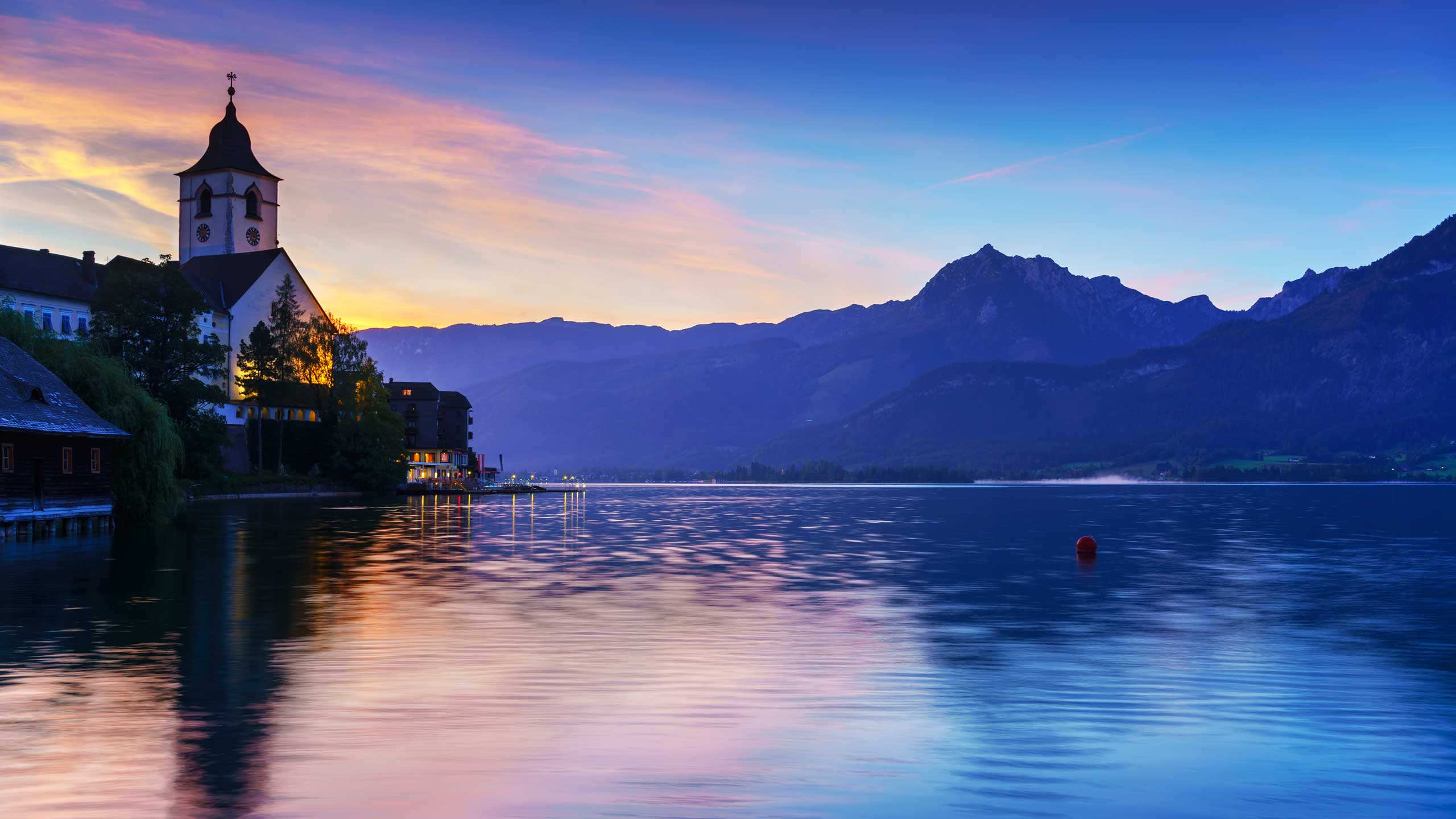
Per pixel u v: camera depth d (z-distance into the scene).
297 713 19.09
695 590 38.75
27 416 60.56
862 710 19.53
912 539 72.62
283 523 81.44
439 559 52.34
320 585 39.47
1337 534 80.94
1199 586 41.28
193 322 115.75
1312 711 19.69
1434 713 19.58
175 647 25.69
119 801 14.30
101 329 110.69
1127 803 14.58
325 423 156.38
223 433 117.81
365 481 157.62
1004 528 90.06
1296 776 15.74
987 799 14.66
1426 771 16.03
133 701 19.98
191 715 18.88
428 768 15.80
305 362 154.75
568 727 18.22
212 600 34.91
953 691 21.19
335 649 25.52
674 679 22.16
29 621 30.03
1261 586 41.62
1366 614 33.06
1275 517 116.44
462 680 21.98
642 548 61.62
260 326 150.12
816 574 45.38
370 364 160.38
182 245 176.75
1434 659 24.95
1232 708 19.91
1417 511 137.88
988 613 32.91
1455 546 66.44
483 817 13.77
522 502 172.25
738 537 73.81
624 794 14.71
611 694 20.72
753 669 23.20
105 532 68.06
